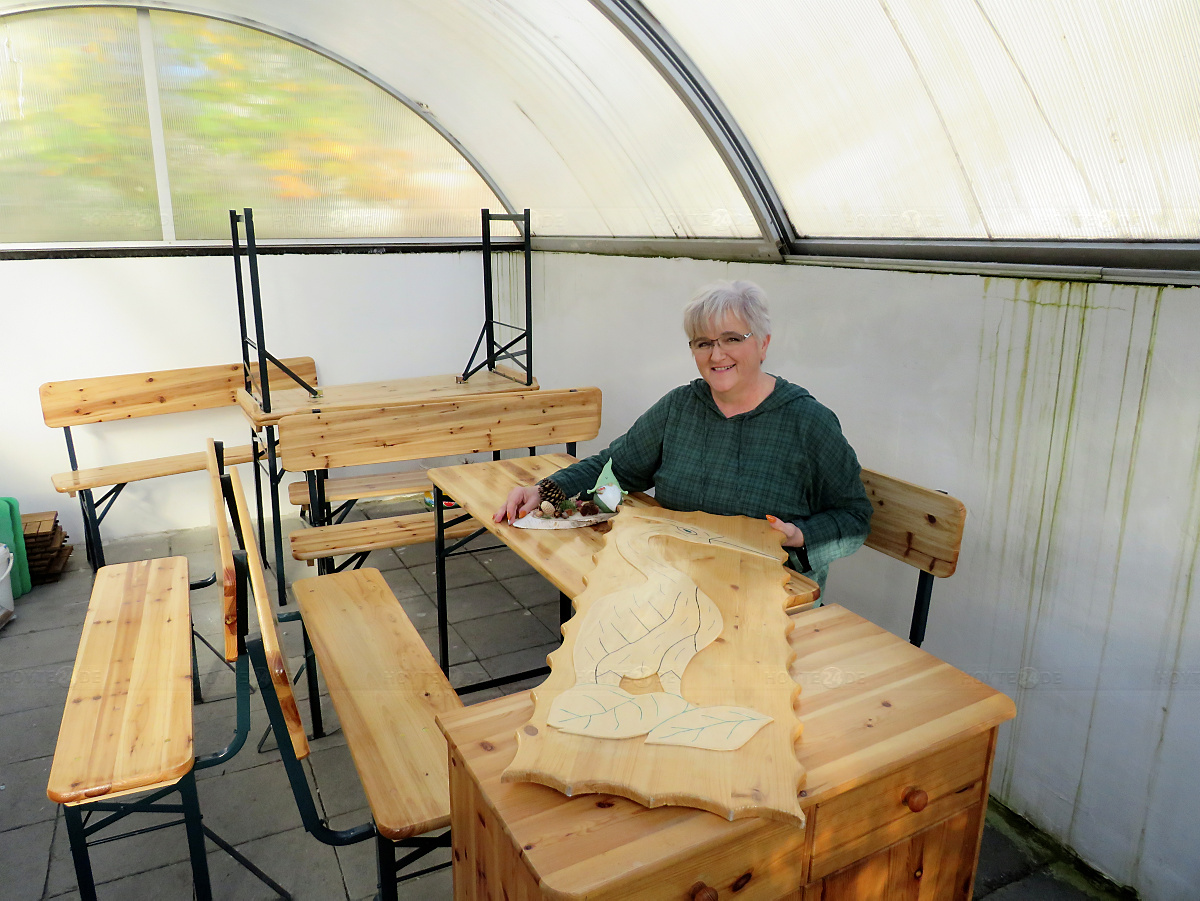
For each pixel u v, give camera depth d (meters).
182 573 2.88
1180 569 2.11
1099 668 2.35
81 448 5.01
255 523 5.54
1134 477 2.19
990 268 2.52
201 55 4.76
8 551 4.11
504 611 4.15
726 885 1.20
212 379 5.21
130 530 5.25
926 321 2.76
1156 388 2.11
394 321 5.76
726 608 1.74
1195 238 2.02
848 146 2.80
